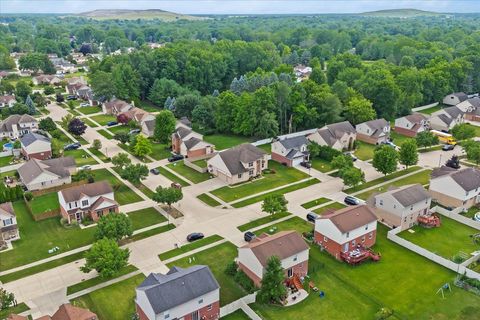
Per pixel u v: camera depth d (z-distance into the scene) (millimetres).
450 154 107938
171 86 156750
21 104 142250
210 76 170625
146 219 75188
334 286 57188
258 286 56000
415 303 53812
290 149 99875
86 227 72812
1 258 64250
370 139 117000
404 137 123375
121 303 53906
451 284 57344
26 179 86250
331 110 124062
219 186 89188
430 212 76750
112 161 96125
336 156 97688
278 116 122875
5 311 52469
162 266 61625
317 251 65188
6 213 69000
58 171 89188
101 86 152000
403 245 67000
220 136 125125
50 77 195500
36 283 58250
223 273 60000
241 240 68312
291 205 80188
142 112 134875
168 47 187000
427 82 153875
